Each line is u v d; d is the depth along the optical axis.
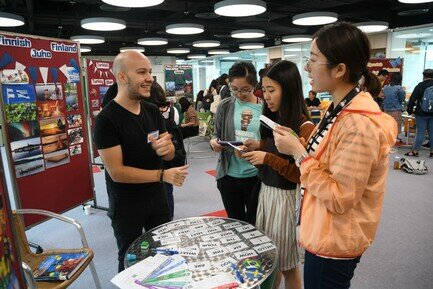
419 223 3.12
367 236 1.08
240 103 2.06
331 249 1.07
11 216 0.66
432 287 2.17
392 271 2.36
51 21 7.46
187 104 5.05
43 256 1.85
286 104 1.51
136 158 1.79
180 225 1.73
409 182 4.34
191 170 5.29
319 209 1.10
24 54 2.70
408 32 8.16
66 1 6.27
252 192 1.90
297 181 1.52
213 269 1.30
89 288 2.25
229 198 2.11
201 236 1.59
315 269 1.13
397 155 5.80
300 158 1.11
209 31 9.84
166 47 13.34
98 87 4.97
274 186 1.64
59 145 3.11
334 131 1.03
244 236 1.58
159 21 7.77
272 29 9.36
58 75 3.06
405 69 8.49
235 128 2.06
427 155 5.77
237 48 13.52
